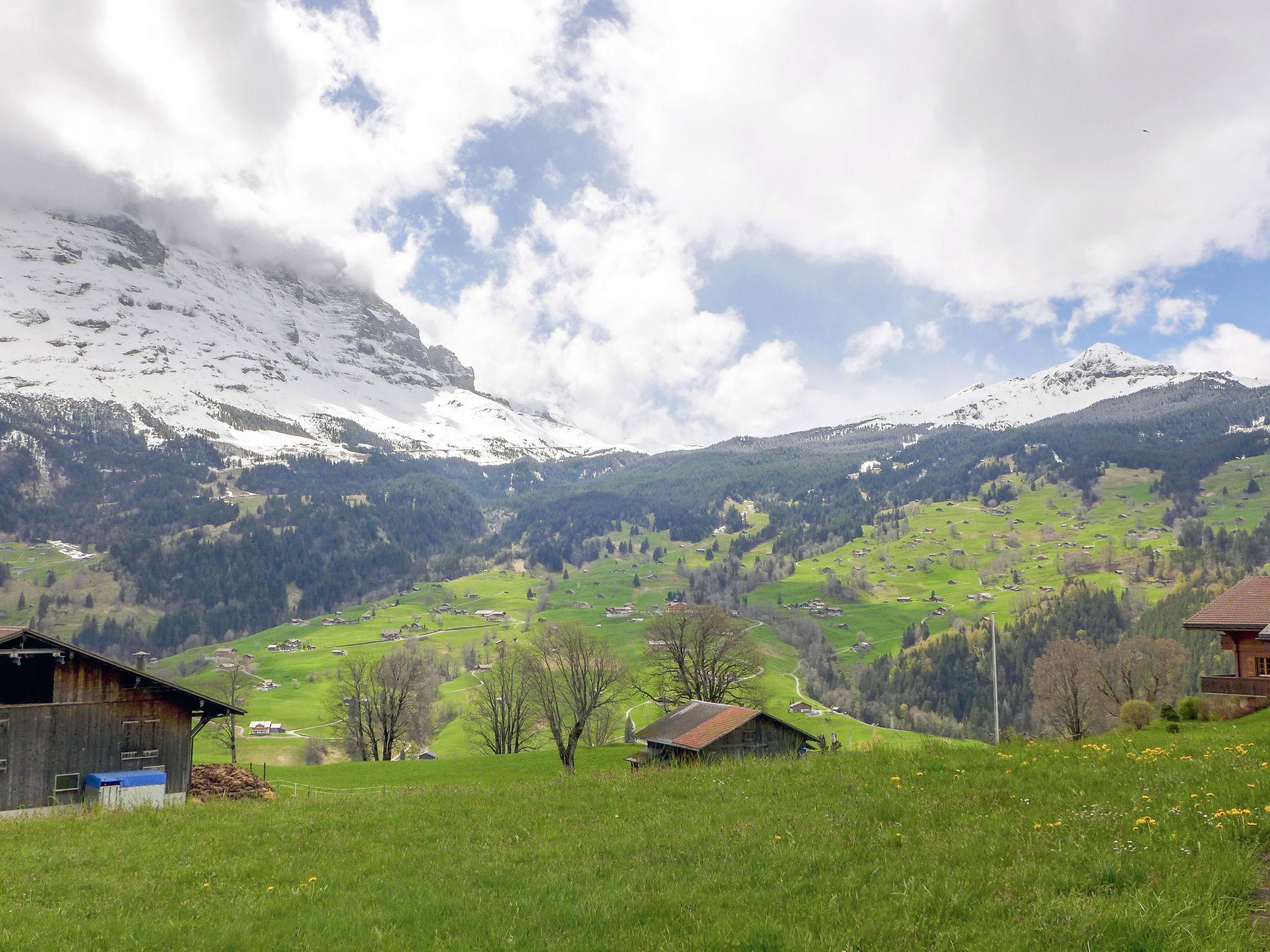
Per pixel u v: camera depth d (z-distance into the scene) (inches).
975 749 888.3
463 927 433.1
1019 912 367.6
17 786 1480.1
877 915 381.1
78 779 1547.7
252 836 756.0
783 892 433.7
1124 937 323.9
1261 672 1988.2
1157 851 421.7
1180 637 6879.9
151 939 449.4
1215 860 398.3
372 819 795.4
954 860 460.4
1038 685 3425.2
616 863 540.1
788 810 653.9
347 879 559.8
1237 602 2055.9
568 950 382.9
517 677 3939.5
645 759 2073.1
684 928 396.8
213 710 1721.2
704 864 509.7
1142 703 2068.2
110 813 999.0
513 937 404.5
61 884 603.5
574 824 697.0
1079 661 3292.3
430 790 1040.2
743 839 561.9
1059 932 335.0
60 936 464.8
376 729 4126.5
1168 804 529.3
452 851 621.6
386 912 466.9
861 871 451.5
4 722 1480.1
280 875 587.2
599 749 3243.1
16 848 761.6
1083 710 3299.7
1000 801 606.9
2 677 1562.5
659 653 3366.1
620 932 399.2
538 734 4207.7
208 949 431.8
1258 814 459.8
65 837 821.9
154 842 761.0
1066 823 507.2
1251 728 1078.4
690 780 873.5
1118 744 925.2
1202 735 959.6
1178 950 311.3
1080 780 649.6
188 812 963.3
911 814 587.2
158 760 1641.2
